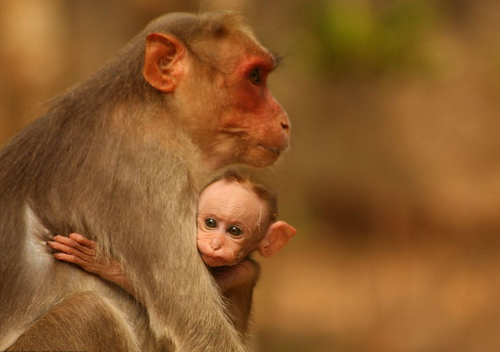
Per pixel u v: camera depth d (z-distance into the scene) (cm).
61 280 736
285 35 2403
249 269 789
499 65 2852
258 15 2381
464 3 2988
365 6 2442
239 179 772
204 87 803
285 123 844
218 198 752
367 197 2819
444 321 2153
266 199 776
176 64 793
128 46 813
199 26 813
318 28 2380
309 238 2648
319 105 2850
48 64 1655
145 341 755
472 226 2741
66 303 709
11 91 1627
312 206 2784
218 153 827
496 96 2880
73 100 787
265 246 783
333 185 2817
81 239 731
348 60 2406
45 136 774
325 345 2059
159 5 1509
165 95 793
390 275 2459
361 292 2344
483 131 2862
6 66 1622
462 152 2861
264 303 2197
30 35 1630
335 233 2767
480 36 2961
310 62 2416
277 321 2172
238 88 816
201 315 718
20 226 747
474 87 2902
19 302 732
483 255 2539
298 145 2823
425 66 2439
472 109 2891
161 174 745
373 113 2875
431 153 2866
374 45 2367
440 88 2895
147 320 757
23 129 802
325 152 2844
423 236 2744
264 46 859
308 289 2362
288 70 2459
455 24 2967
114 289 749
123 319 729
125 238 730
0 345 726
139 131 758
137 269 727
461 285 2345
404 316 2198
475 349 2022
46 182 754
